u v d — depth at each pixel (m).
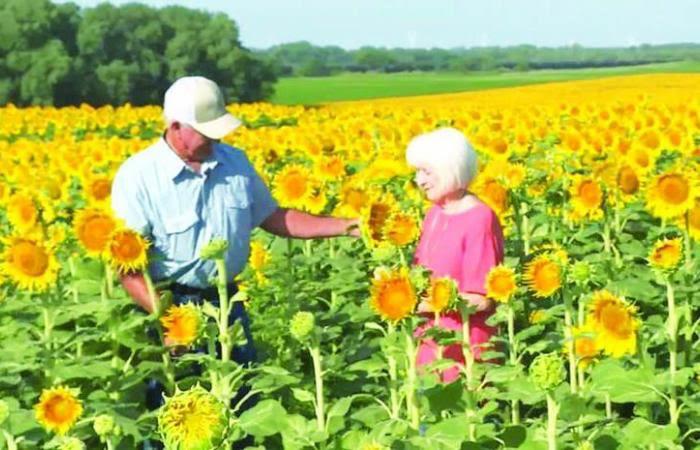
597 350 7.93
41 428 7.98
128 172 9.45
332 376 9.20
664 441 7.05
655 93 61.22
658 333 7.80
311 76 199.12
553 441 6.61
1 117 45.47
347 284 11.86
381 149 21.86
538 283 8.20
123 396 9.45
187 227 9.38
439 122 31.81
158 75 113.06
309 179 11.73
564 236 13.67
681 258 7.75
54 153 24.89
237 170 9.71
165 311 9.10
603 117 30.30
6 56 107.00
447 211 9.27
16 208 11.30
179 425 4.34
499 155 20.30
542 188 13.59
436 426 7.20
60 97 108.75
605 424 7.15
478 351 9.02
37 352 9.31
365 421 7.84
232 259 9.61
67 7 111.44
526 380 7.57
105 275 10.10
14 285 10.88
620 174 12.52
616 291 9.85
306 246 13.45
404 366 8.12
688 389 8.41
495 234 9.12
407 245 8.55
